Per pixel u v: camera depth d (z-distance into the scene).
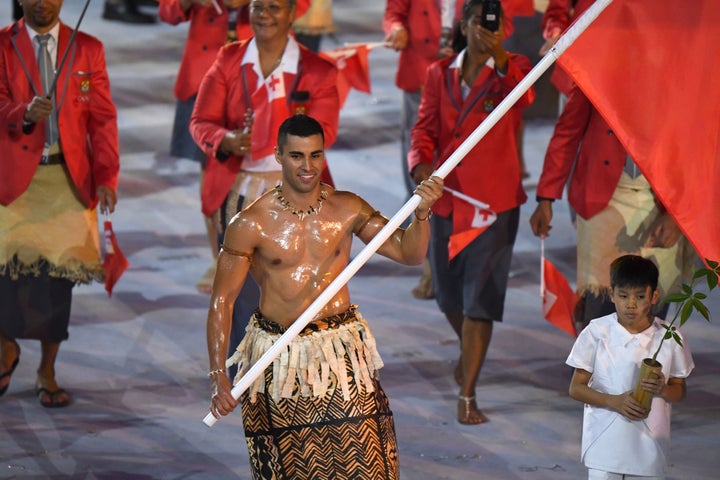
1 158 18.22
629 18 13.23
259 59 18.25
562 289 17.67
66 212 18.69
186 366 20.41
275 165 18.27
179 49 42.53
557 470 16.55
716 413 18.28
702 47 13.13
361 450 13.07
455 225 18.05
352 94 37.62
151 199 28.95
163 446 17.45
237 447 17.47
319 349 13.08
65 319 18.95
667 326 13.63
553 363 20.34
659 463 14.10
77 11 47.72
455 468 16.61
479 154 18.06
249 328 13.58
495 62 17.77
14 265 18.47
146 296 23.52
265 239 13.20
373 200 28.09
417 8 23.14
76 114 18.48
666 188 13.38
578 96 17.44
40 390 18.97
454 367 20.27
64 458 17.03
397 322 22.19
